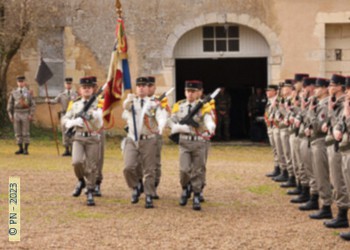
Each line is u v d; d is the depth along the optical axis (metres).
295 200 12.17
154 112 11.36
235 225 10.23
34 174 15.12
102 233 9.59
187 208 11.55
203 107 11.50
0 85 23.41
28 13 22.78
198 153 11.46
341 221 10.01
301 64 23.27
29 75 23.98
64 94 18.95
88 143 11.63
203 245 8.97
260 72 28.36
